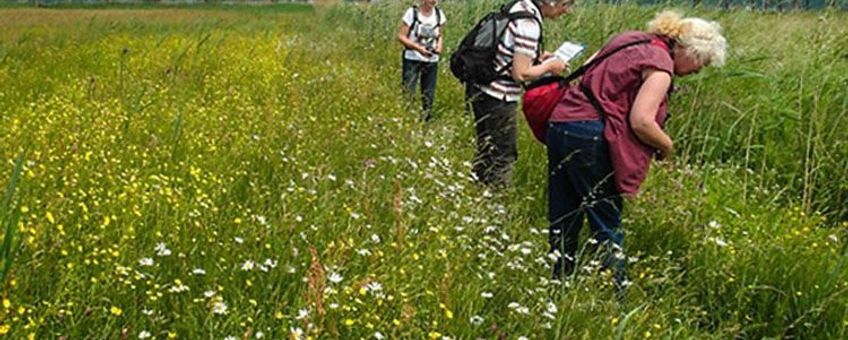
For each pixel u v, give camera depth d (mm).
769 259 4691
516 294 3932
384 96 9094
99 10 35625
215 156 5609
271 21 27719
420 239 4266
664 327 3992
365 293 3393
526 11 5441
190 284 3477
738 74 7559
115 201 4148
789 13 9195
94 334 2973
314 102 8219
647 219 5293
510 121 5879
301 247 3910
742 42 8734
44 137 5664
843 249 5379
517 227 4988
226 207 4535
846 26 8289
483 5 12508
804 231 5340
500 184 5941
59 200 3934
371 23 18172
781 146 7227
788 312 4367
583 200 4516
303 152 5863
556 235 4746
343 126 6914
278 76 10773
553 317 3539
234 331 3137
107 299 3088
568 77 4656
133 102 7188
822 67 7664
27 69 10555
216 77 10273
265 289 3414
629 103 4285
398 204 4105
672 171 6422
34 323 2838
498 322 3691
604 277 4188
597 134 4312
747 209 5926
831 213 6223
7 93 8289
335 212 4523
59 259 3404
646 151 4285
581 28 9805
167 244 3717
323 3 31766
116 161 4934
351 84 9703
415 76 9219
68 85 8898
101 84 8797
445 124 7918
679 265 4828
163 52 13102
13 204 3918
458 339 3412
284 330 3125
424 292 3586
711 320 4438
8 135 5598
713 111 7527
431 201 4906
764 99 7398
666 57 4223
